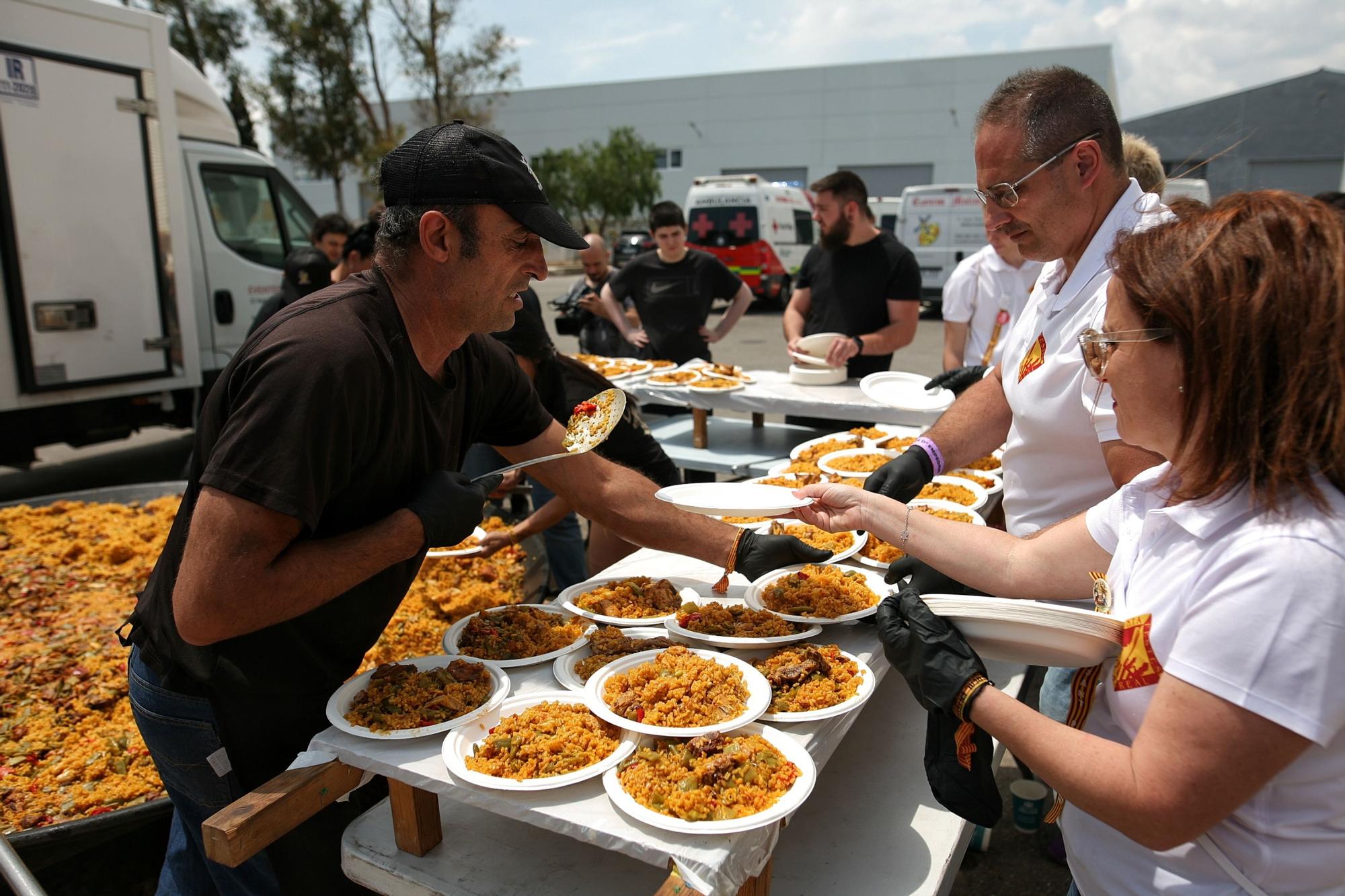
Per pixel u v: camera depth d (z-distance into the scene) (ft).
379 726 5.33
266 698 5.63
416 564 6.23
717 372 17.31
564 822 4.50
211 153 23.38
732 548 7.12
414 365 5.52
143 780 8.04
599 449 10.23
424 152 5.15
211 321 23.53
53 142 18.49
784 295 67.92
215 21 68.54
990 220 8.00
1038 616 4.33
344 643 5.88
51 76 18.34
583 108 126.52
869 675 5.82
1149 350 3.70
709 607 6.75
